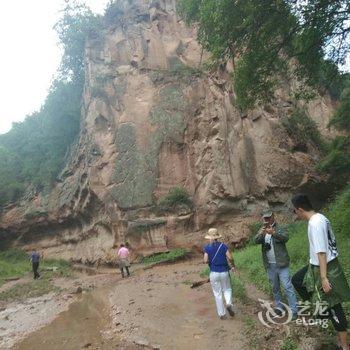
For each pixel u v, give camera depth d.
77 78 32.81
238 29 11.15
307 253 10.07
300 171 21.84
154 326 8.28
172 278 14.88
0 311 13.74
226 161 22.33
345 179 21.53
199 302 9.86
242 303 8.65
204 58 25.34
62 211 28.88
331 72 14.04
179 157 23.45
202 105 24.00
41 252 30.56
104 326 9.15
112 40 27.52
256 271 10.95
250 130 22.62
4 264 27.20
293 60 17.56
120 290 13.77
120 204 22.33
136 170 23.06
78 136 29.59
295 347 5.57
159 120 24.08
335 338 5.36
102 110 25.33
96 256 22.98
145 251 20.89
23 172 34.50
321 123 25.78
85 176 25.34
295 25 11.39
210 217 21.61
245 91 12.38
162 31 27.34
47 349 8.13
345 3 10.88
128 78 25.83
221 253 7.93
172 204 21.94
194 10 12.36
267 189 21.56
